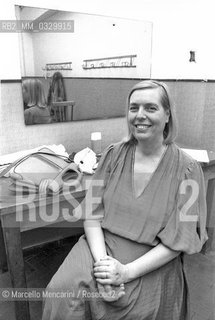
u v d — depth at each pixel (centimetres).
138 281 96
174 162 107
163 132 110
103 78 188
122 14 184
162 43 206
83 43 174
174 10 202
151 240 102
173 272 104
